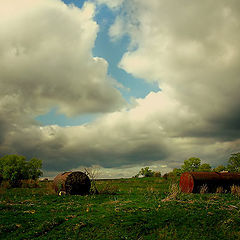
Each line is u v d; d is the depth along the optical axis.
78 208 15.20
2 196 21.69
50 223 11.41
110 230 10.48
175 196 17.72
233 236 10.23
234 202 17.41
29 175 43.88
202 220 11.72
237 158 48.22
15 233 10.48
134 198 20.00
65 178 23.70
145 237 9.93
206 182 25.42
